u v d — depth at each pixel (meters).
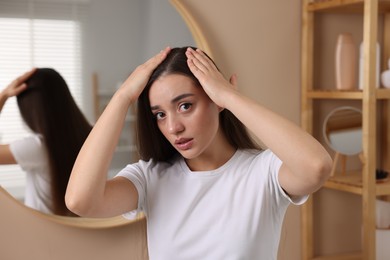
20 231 1.67
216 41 1.78
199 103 0.98
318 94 1.82
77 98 1.65
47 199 1.65
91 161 0.98
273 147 0.92
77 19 1.64
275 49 1.86
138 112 1.08
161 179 1.09
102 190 0.99
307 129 1.88
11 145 1.61
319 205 1.98
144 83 0.99
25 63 1.61
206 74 0.97
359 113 1.84
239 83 1.82
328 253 2.00
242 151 1.09
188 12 1.70
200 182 1.05
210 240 1.02
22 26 1.60
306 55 1.86
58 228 1.70
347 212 2.02
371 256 1.69
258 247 1.01
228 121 1.08
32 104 1.62
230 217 1.02
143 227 1.74
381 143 2.05
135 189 1.06
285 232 1.92
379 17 2.00
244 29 1.81
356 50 1.98
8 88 1.60
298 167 0.90
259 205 1.01
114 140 0.99
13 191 1.63
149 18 1.69
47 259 1.70
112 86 1.68
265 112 0.93
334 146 1.86
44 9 1.62
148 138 1.09
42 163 1.64
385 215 1.84
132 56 1.68
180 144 0.98
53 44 1.63
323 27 1.92
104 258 1.74
